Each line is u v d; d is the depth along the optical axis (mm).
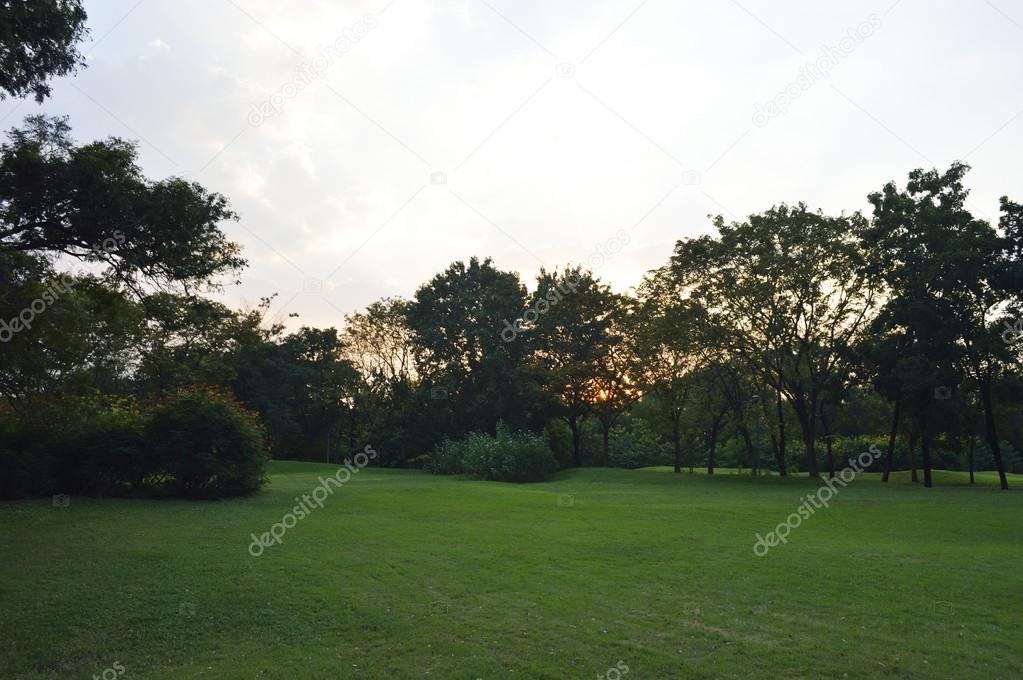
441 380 56156
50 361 20141
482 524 18031
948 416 35875
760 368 38531
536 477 38906
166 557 13023
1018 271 31344
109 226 17172
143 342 26062
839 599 10586
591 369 49438
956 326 34312
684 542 15391
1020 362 35062
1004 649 8367
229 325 25359
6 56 15312
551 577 11969
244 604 10234
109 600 10328
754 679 7457
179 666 8016
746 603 10359
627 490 31609
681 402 48125
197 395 24781
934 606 10203
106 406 26609
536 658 8094
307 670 7828
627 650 8344
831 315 37031
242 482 23781
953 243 33406
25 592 10656
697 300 38781
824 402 41594
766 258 35781
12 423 22078
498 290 53812
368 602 10344
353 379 68125
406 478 39688
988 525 18828
